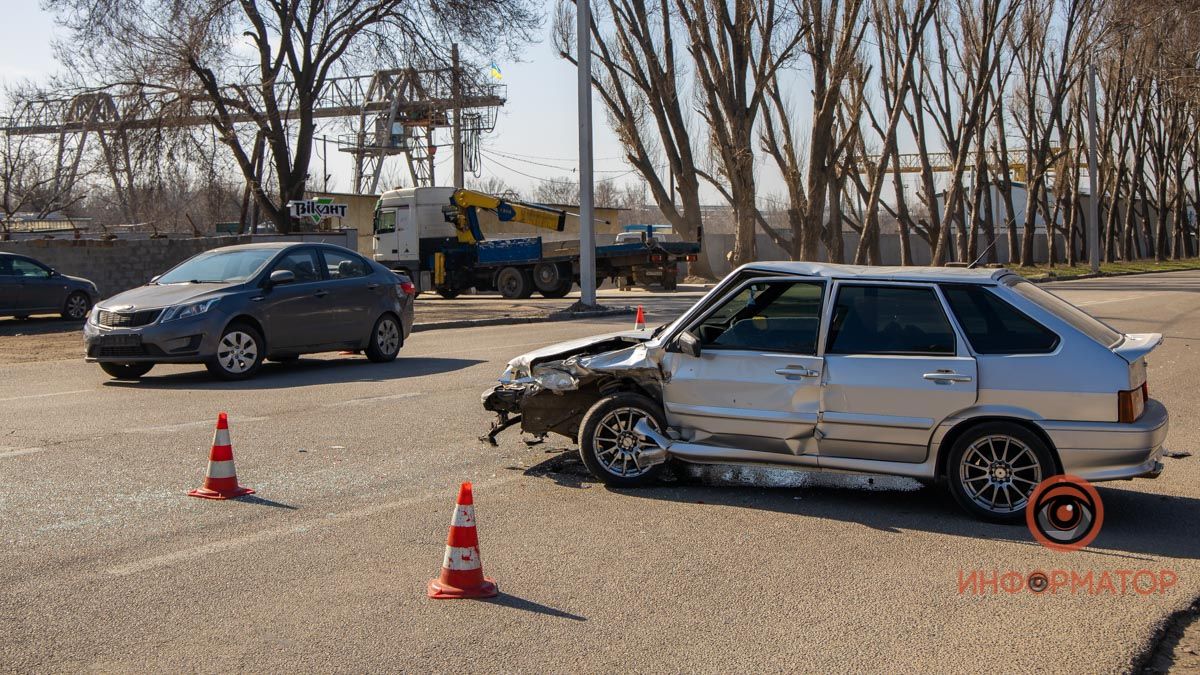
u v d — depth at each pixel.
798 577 5.28
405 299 14.86
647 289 37.34
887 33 46.78
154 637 4.39
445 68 30.03
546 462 7.86
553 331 19.95
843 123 45.16
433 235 35.94
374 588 5.04
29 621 4.56
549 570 5.35
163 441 8.52
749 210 38.31
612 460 7.10
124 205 43.22
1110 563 5.57
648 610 4.79
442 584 4.96
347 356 15.46
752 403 6.71
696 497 6.86
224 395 11.16
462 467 7.69
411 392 11.41
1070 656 4.30
